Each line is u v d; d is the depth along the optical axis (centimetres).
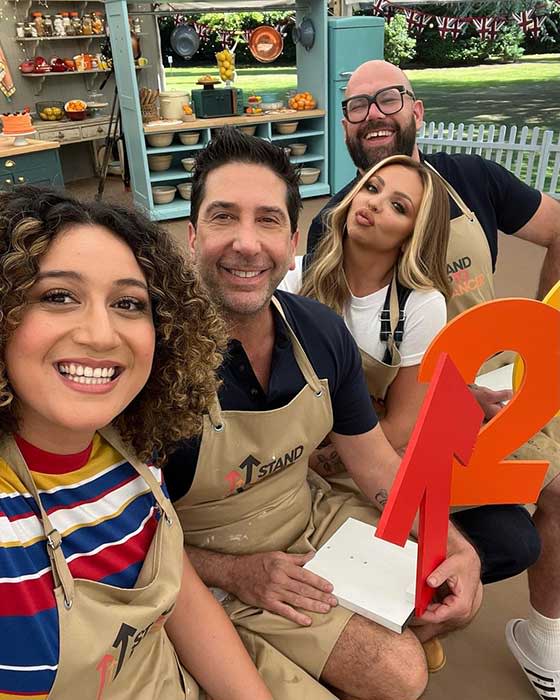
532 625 161
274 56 640
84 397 80
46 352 77
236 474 125
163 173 598
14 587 78
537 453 163
